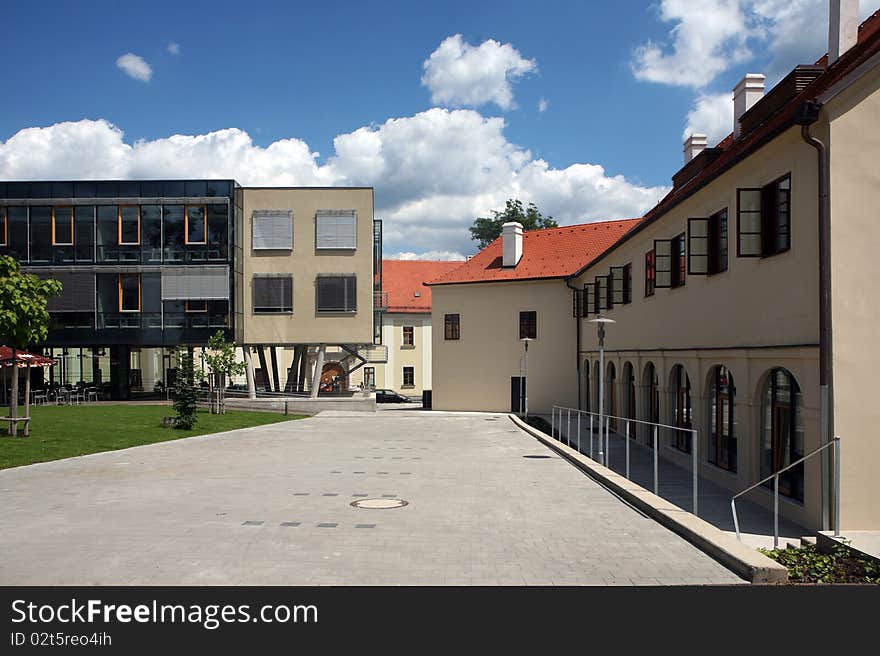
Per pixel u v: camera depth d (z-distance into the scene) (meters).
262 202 39.88
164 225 37.94
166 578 7.54
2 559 8.23
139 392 41.78
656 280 20.61
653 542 9.18
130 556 8.37
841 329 10.97
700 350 16.80
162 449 20.03
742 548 8.23
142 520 10.36
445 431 27.61
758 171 13.74
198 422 29.05
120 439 21.45
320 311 39.84
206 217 38.00
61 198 37.75
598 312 31.94
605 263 30.45
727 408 15.94
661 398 20.88
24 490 12.91
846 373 10.91
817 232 11.38
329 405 39.66
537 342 41.75
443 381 44.28
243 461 17.42
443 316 44.53
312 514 10.86
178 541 9.09
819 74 15.16
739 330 14.74
